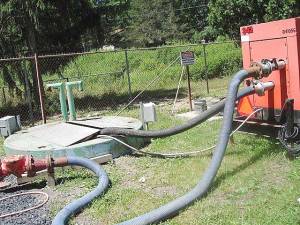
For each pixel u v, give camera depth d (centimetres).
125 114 1170
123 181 587
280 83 599
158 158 675
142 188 553
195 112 1079
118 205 503
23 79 1432
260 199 471
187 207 471
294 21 572
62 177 628
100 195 530
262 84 592
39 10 1344
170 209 455
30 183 623
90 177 621
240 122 648
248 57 642
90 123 809
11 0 1291
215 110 638
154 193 531
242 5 1448
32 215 509
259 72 582
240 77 571
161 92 1670
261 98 627
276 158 592
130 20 4672
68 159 607
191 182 549
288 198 464
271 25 603
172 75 2016
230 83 571
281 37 592
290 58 584
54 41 1492
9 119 907
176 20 4772
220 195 497
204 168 598
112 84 1916
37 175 623
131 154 715
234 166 577
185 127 659
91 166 607
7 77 1426
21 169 592
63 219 459
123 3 1608
